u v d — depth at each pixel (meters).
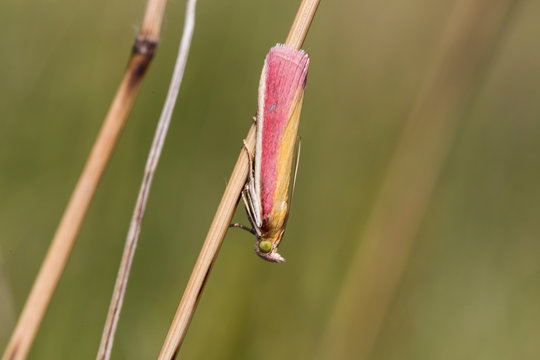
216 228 0.12
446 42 0.15
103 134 0.11
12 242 0.15
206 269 0.12
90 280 0.15
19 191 0.15
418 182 0.15
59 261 0.11
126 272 0.11
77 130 0.15
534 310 0.15
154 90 0.15
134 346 0.15
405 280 0.15
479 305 0.15
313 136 0.16
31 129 0.15
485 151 0.17
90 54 0.15
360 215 0.15
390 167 0.15
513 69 0.17
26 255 0.15
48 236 0.15
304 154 0.16
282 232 0.12
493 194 0.16
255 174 0.12
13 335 0.11
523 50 0.17
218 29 0.16
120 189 0.15
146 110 0.15
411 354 0.15
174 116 0.15
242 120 0.16
